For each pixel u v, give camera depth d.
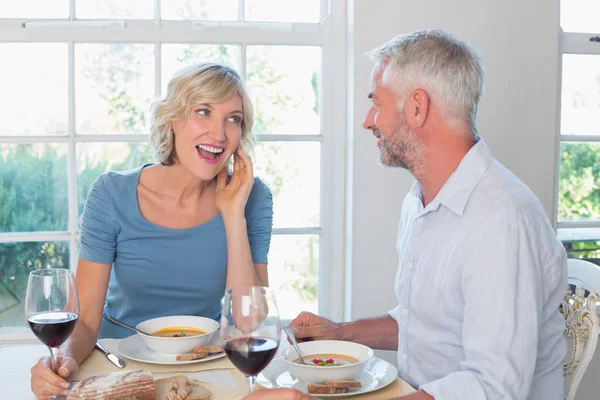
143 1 2.54
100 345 1.52
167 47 2.55
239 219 1.87
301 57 2.63
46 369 1.25
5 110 2.51
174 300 1.89
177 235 1.85
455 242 1.37
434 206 1.43
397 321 1.68
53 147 2.54
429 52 1.43
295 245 2.70
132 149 2.57
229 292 1.13
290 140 2.64
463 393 1.19
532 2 2.53
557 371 1.45
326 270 2.68
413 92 1.44
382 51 1.50
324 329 1.64
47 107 2.52
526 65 2.55
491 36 2.52
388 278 2.56
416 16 2.48
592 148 2.77
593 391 2.68
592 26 2.72
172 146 1.87
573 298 1.63
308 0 2.63
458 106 1.43
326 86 2.62
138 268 1.85
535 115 2.57
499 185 1.37
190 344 1.43
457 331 1.40
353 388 1.26
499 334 1.24
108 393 1.15
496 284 1.26
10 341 2.53
